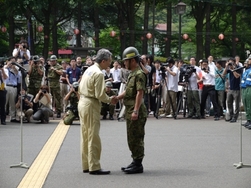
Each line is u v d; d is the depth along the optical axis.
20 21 48.31
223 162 11.84
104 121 19.42
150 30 50.84
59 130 16.78
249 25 49.28
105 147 13.62
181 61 22.23
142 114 10.54
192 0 42.47
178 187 9.57
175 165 11.51
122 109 19.39
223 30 50.31
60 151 13.06
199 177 10.34
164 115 21.31
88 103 10.40
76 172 10.76
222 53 52.31
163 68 20.39
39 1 37.78
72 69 21.41
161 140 14.92
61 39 56.12
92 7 45.47
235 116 19.39
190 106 20.69
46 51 41.78
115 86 21.67
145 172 10.79
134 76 10.45
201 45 44.03
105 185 9.70
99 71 10.30
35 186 9.62
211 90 20.28
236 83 19.33
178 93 21.28
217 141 14.81
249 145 14.20
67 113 18.14
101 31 53.78
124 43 43.84
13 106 19.06
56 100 20.70
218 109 20.19
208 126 18.12
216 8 48.22
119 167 11.28
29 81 19.83
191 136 15.71
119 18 44.56
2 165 11.43
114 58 44.84
